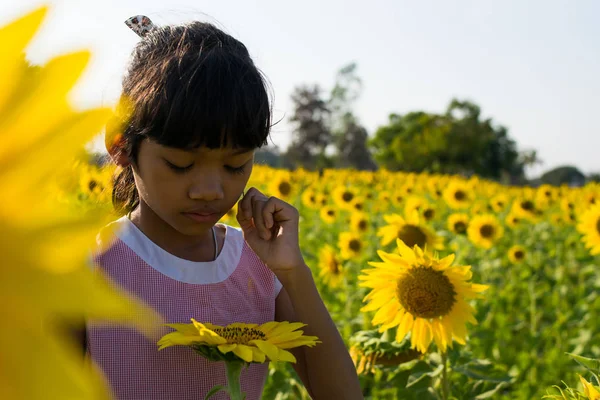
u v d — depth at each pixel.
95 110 0.23
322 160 52.53
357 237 6.20
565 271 7.45
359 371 2.45
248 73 1.29
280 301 1.69
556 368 4.59
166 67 1.24
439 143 51.28
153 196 1.28
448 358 2.51
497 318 5.43
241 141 1.24
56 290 0.22
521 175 58.25
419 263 2.43
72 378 0.22
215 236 1.62
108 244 0.28
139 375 1.40
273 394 2.97
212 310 1.53
